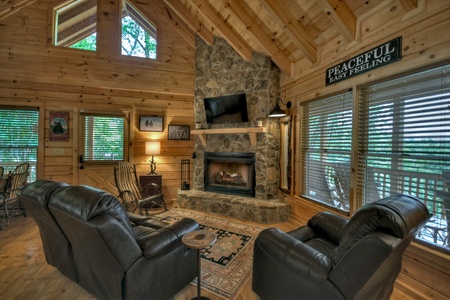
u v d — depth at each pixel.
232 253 2.73
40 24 4.46
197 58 4.79
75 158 4.76
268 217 3.75
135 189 4.43
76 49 4.64
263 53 4.00
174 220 3.89
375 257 1.22
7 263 2.45
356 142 2.59
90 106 4.84
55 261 2.17
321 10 2.78
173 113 5.39
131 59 4.95
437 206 1.91
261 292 1.84
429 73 1.92
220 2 3.41
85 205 1.47
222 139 4.54
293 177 3.77
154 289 1.74
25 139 4.52
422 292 1.95
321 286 1.42
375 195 2.42
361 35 2.52
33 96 4.49
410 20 2.02
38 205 1.80
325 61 3.06
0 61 4.27
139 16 5.12
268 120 4.06
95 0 4.84
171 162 5.39
